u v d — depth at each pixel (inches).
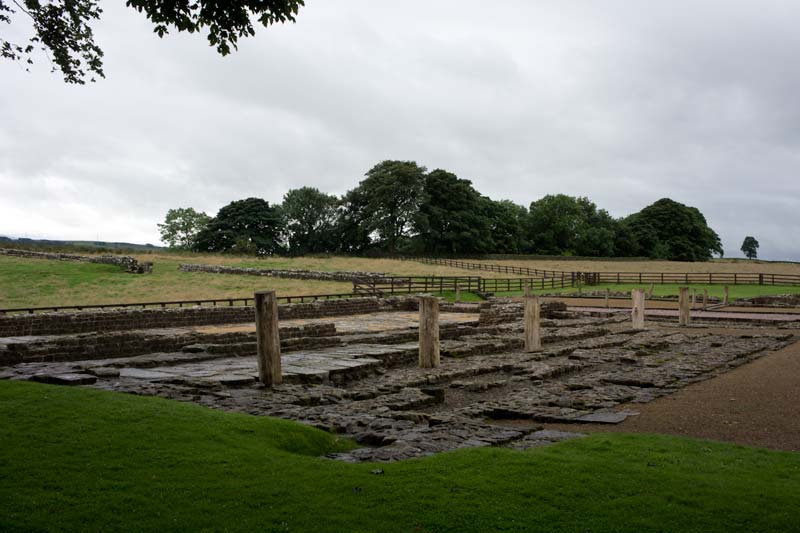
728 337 974.4
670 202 4382.4
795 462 285.9
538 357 752.3
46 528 196.4
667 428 401.1
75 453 267.0
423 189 3619.6
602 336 1009.5
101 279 1798.7
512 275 2583.7
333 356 676.7
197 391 463.8
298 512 211.6
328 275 1968.5
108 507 213.6
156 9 397.7
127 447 276.1
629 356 749.3
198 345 693.9
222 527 199.8
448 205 3641.7
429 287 1930.4
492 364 684.1
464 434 339.0
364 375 620.7
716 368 672.4
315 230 4042.8
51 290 1553.9
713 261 4173.2
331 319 1248.8
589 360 735.1
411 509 214.4
